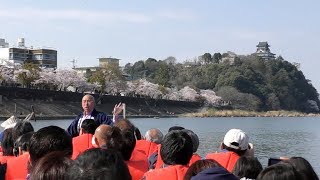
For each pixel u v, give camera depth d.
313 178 4.84
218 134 60.25
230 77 169.38
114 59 186.12
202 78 177.75
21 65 117.44
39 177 3.38
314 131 71.81
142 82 146.12
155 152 7.05
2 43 168.75
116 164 3.03
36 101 94.19
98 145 5.79
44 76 108.94
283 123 103.06
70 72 119.25
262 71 182.88
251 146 7.16
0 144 7.91
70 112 96.00
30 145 4.56
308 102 191.00
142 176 5.71
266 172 3.76
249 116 151.00
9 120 9.28
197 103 151.62
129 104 122.00
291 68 192.50
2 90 88.44
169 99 142.62
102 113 9.64
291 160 4.94
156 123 84.25
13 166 5.57
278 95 176.12
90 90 120.56
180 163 5.45
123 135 5.93
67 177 3.13
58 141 4.54
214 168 4.02
